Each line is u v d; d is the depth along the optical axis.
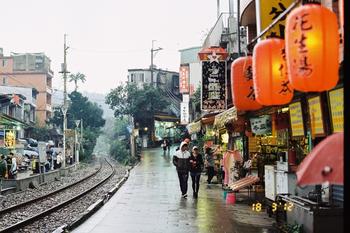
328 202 10.49
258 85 7.61
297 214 10.63
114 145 89.88
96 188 28.02
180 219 13.82
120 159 69.31
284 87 7.46
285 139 16.38
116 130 100.31
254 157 18.08
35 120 72.88
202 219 13.80
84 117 85.25
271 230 11.99
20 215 17.36
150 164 47.62
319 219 9.62
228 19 31.67
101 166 58.50
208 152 25.91
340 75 7.19
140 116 73.38
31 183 28.92
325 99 8.41
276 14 11.23
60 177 38.88
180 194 20.77
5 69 79.19
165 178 30.67
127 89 73.38
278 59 7.43
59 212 18.03
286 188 12.74
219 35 33.34
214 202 17.75
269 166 14.66
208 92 20.33
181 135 65.00
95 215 14.66
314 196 10.89
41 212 16.88
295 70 6.21
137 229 12.25
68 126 82.19
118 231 11.98
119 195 20.45
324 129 8.45
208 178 25.75
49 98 85.44
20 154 43.09
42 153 32.56
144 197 19.59
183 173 19.30
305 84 6.21
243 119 17.42
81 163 62.81
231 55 25.05
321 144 4.80
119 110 73.88
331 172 4.64
